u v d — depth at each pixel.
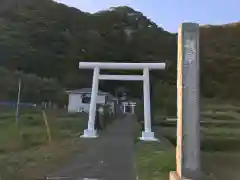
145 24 105.19
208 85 87.12
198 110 6.09
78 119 30.91
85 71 65.81
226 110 64.88
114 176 9.20
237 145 28.03
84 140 18.66
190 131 6.05
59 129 21.56
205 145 27.25
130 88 70.00
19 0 79.62
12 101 32.38
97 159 12.06
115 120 43.00
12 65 53.47
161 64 23.27
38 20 75.31
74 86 60.22
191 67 6.12
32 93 39.16
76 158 12.02
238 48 103.25
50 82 47.59
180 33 6.27
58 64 65.00
